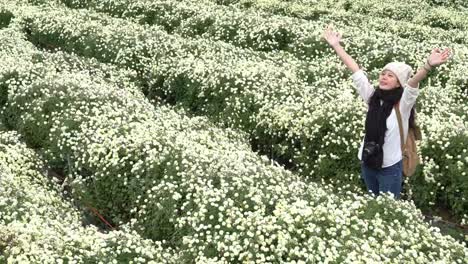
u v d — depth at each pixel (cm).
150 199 976
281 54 1853
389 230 827
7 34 1948
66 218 919
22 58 1586
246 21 2112
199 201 904
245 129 1358
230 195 908
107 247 789
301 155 1245
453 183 1081
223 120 1405
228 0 2859
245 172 973
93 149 1101
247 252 779
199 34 2173
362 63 1769
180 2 2495
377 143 898
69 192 1107
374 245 789
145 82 1703
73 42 1952
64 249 771
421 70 836
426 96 1425
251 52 1823
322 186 1127
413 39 2364
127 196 1017
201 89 1512
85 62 1691
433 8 3098
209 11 2309
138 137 1104
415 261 767
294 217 833
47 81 1392
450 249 817
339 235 810
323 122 1238
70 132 1191
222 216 852
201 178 960
